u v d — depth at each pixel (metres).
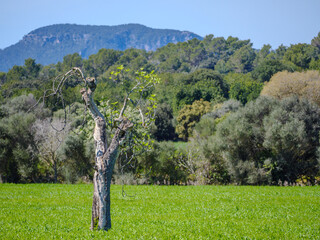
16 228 21.25
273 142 56.50
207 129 79.88
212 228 21.20
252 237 18.97
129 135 18.78
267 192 41.25
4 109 88.94
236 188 47.09
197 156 62.44
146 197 36.94
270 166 56.66
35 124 63.88
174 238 18.50
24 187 47.94
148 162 61.91
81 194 39.84
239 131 58.50
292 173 57.84
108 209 18.34
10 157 64.19
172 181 62.94
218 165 61.47
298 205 30.86
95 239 17.12
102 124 18.66
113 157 18.27
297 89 91.50
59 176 65.25
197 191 43.00
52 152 61.28
